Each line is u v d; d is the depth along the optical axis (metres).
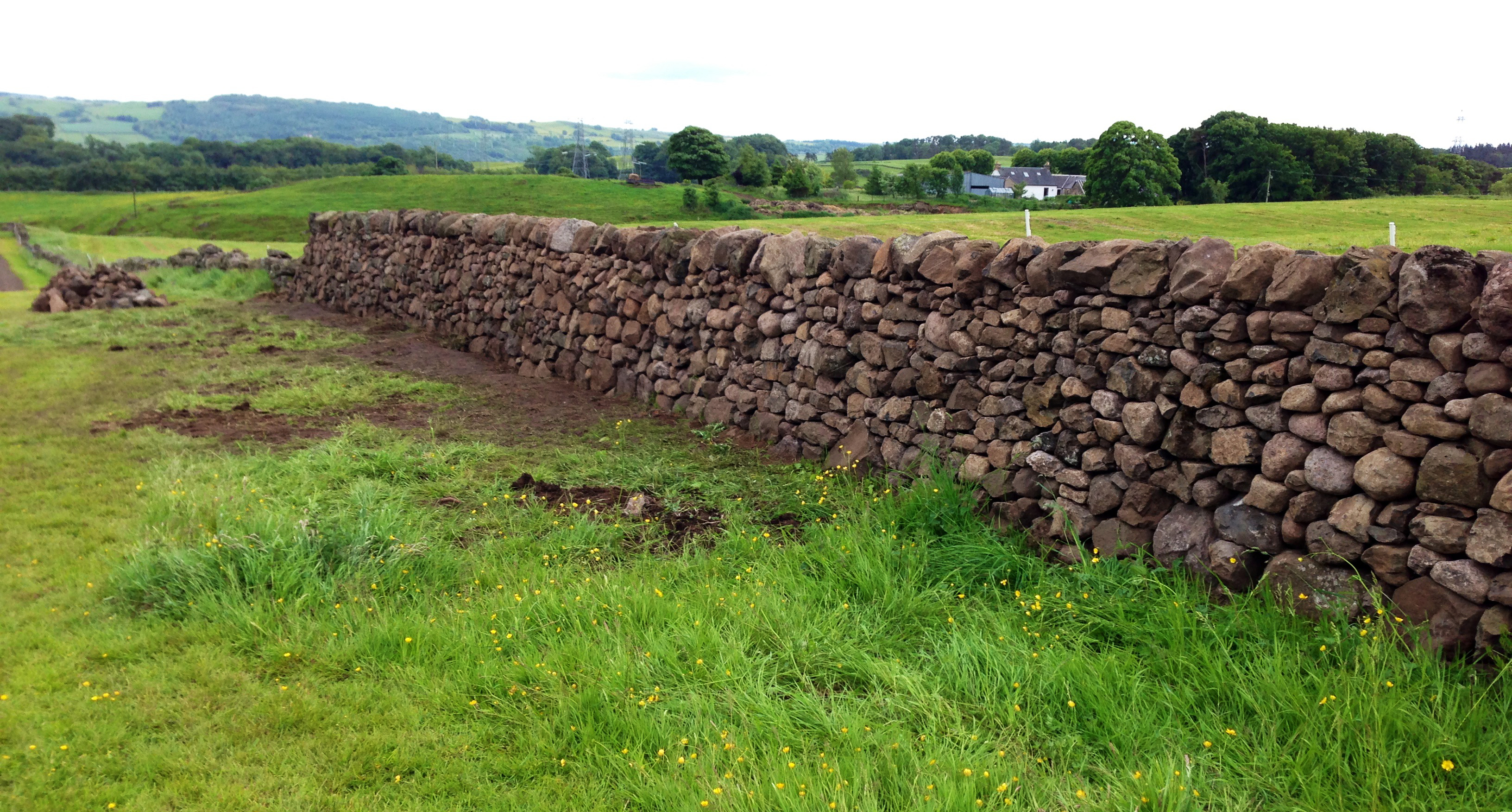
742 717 3.69
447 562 5.31
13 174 125.69
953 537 5.34
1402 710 3.26
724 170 92.19
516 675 4.05
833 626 4.43
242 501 5.97
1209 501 4.54
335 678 4.18
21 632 4.52
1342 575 3.91
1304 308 4.16
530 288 11.35
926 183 75.19
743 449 7.80
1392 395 3.79
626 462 7.37
